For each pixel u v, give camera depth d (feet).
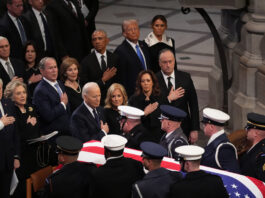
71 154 56.95
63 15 107.96
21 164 75.51
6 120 71.51
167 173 52.26
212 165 60.75
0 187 72.84
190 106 81.92
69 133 81.05
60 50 106.52
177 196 49.70
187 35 162.71
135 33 93.66
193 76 129.18
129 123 68.90
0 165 71.61
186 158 53.67
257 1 88.12
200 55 144.46
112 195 53.42
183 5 94.17
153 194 50.65
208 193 49.85
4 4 107.34
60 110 80.59
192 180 50.39
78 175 55.62
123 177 53.72
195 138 81.25
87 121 73.77
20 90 75.36
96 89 73.41
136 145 68.33
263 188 58.75
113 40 159.63
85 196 55.57
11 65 91.20
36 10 104.37
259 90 90.33
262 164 61.52
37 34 104.01
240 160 64.75
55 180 55.31
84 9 122.21
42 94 80.12
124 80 95.20
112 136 55.31
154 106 75.82
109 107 77.46
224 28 105.70
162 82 80.84
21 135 75.51
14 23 101.91
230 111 100.53
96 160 65.16
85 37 113.09
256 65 90.17
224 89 98.07
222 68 97.35
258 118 62.64
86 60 93.91
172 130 64.03
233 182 58.54
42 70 81.10
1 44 89.35
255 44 90.02
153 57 96.48
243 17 93.25
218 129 61.52
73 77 84.69
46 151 76.84
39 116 80.48
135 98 79.20
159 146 54.19
